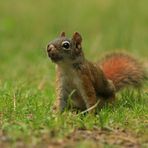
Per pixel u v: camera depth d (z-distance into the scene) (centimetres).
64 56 1194
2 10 3156
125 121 1126
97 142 970
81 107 1282
